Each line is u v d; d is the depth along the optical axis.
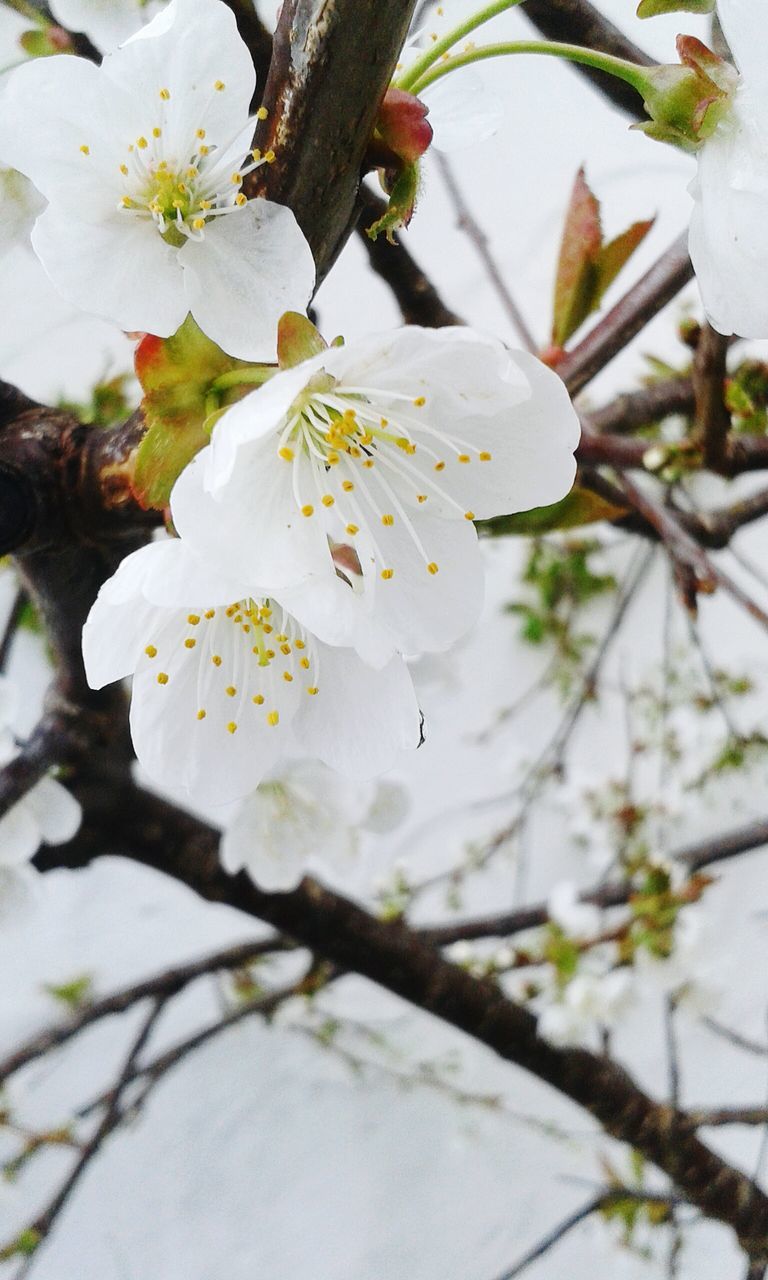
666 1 0.19
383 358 0.18
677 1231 0.39
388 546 0.19
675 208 0.42
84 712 0.27
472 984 0.35
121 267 0.19
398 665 0.20
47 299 0.39
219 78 0.19
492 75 0.41
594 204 0.23
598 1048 0.48
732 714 0.54
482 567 0.19
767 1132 0.39
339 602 0.18
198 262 0.19
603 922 0.41
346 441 0.19
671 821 0.52
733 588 0.26
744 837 0.43
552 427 0.19
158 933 0.59
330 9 0.18
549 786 0.57
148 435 0.18
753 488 0.43
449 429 0.19
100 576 0.25
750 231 0.19
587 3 0.24
